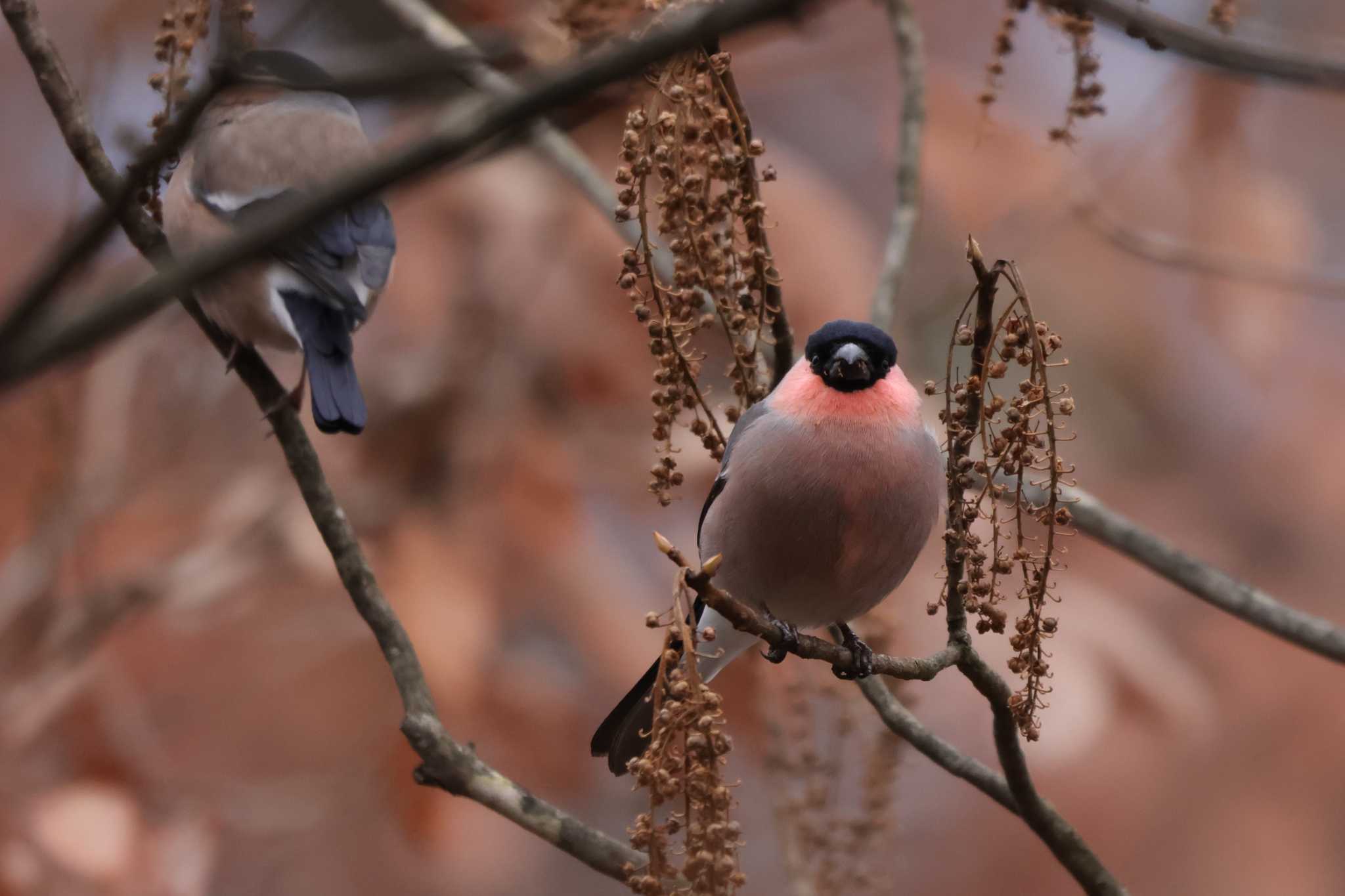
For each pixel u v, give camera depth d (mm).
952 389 5375
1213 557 11578
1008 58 10789
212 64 3598
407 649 6238
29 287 3041
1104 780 9609
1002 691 5812
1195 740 8789
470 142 3219
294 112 8031
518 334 9352
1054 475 5258
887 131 10828
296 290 7438
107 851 7660
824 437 6629
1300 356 11961
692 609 5141
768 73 10812
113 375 9508
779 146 9172
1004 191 9422
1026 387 5191
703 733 4746
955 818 11547
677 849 4875
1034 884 10953
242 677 8883
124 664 8750
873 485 6613
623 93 5410
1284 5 11359
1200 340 11234
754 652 7957
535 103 3213
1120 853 9555
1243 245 9617
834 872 6840
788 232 8922
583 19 6387
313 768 8844
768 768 7031
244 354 6969
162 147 3289
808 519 6660
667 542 4977
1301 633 7488
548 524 9023
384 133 8617
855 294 8875
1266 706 9945
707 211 5746
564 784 8773
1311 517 11695
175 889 7871
